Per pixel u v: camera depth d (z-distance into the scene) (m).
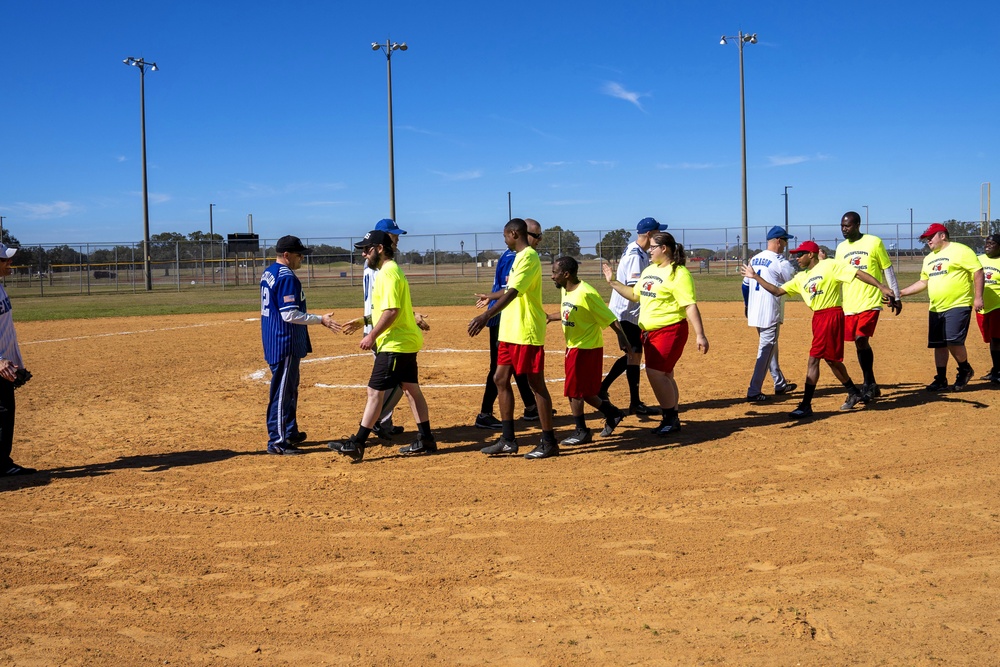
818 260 9.21
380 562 4.84
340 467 6.97
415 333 7.20
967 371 9.83
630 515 5.59
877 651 3.68
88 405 9.78
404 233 7.34
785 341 15.09
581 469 6.76
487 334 16.86
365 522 5.55
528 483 6.39
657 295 7.60
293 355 7.43
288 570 4.73
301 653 3.78
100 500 6.09
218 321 20.67
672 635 3.87
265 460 7.21
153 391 10.69
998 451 7.04
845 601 4.19
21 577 4.67
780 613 4.07
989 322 10.18
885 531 5.17
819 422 8.31
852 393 8.85
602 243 45.88
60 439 8.06
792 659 3.62
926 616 4.01
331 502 6.00
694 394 10.06
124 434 8.27
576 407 7.58
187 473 6.80
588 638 3.86
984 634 3.82
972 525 5.25
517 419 8.80
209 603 4.32
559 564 4.75
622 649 3.75
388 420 8.02
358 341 16.06
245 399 10.12
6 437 6.69
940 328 9.75
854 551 4.85
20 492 6.30
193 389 10.83
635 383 8.73
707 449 7.32
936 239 9.77
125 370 12.47
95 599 4.38
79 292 39.88
